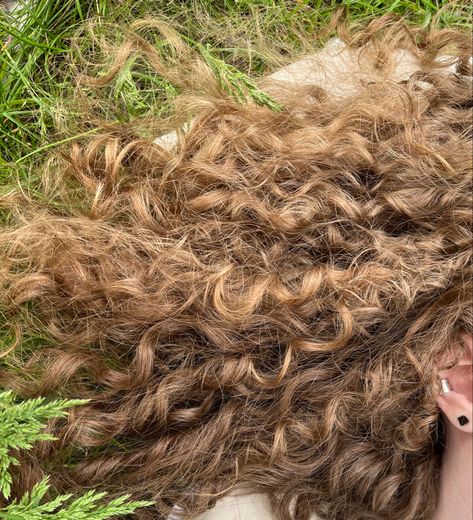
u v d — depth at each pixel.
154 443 1.13
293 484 1.12
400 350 1.06
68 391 1.15
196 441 1.12
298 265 1.09
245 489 1.13
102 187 1.14
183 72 1.23
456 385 1.01
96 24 1.26
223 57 1.29
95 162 1.17
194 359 1.13
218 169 1.11
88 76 1.25
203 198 1.10
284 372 1.07
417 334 1.05
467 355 1.00
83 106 1.23
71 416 1.13
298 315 1.08
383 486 1.10
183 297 1.10
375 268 1.05
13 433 0.86
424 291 1.05
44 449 1.13
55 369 1.13
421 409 1.05
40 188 1.24
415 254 1.05
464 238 1.04
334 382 1.10
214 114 1.14
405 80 1.18
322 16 1.29
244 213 1.10
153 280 1.11
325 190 1.09
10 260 1.17
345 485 1.12
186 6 1.30
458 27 1.27
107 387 1.15
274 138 1.12
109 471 1.14
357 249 1.08
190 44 1.29
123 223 1.16
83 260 1.13
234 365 1.09
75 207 1.19
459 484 1.00
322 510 1.14
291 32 1.29
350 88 1.22
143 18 1.28
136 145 1.16
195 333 1.12
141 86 1.29
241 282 1.09
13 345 1.15
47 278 1.14
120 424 1.13
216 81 1.19
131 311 1.10
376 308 1.05
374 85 1.15
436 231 1.06
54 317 1.15
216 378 1.10
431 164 1.06
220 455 1.12
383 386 1.07
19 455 1.14
